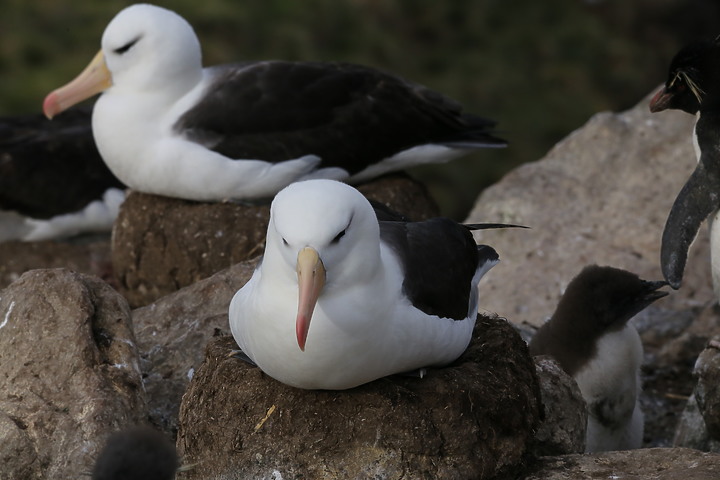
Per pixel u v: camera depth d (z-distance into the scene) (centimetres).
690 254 1391
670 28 2788
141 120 1212
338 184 719
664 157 1506
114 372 861
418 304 755
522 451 800
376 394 766
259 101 1223
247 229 1213
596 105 2550
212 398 798
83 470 801
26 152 1466
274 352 732
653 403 1208
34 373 854
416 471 762
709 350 977
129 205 1264
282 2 2525
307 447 768
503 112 2489
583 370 1025
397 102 1274
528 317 1327
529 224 1445
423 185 1316
